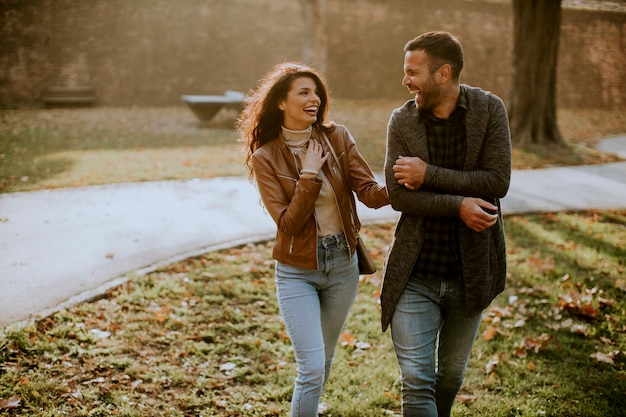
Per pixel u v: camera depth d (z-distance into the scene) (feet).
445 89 7.84
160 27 65.26
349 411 10.44
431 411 8.09
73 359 11.70
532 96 41.22
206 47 67.31
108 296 14.92
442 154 8.11
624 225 23.15
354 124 52.44
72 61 62.54
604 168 34.91
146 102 66.08
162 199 25.11
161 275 16.46
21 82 61.11
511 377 11.64
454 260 8.21
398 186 8.13
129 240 19.45
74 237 19.67
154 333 13.10
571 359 12.35
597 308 14.67
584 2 78.74
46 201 24.43
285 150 8.79
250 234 20.44
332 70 71.20
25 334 12.23
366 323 14.11
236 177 29.73
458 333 8.62
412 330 8.23
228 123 51.21
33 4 60.13
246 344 12.83
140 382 10.98
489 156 7.87
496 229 8.37
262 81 8.95
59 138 41.32
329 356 9.48
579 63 78.23
